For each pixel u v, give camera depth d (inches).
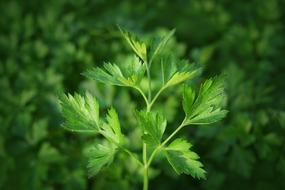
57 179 31.3
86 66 38.2
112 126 21.6
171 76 21.7
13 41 41.4
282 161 31.1
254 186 31.6
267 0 46.9
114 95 34.2
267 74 39.1
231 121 32.4
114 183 30.3
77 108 21.7
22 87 36.6
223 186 31.6
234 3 49.6
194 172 20.9
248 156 30.9
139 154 30.5
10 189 31.6
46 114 34.6
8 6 47.1
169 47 37.7
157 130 21.0
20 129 32.8
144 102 34.4
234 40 41.1
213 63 40.5
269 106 35.7
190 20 46.4
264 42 39.9
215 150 31.4
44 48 40.1
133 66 21.6
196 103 21.2
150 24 46.9
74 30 42.5
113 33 41.9
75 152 32.3
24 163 32.0
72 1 47.8
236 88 34.3
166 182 32.3
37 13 49.1
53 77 36.4
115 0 49.0
